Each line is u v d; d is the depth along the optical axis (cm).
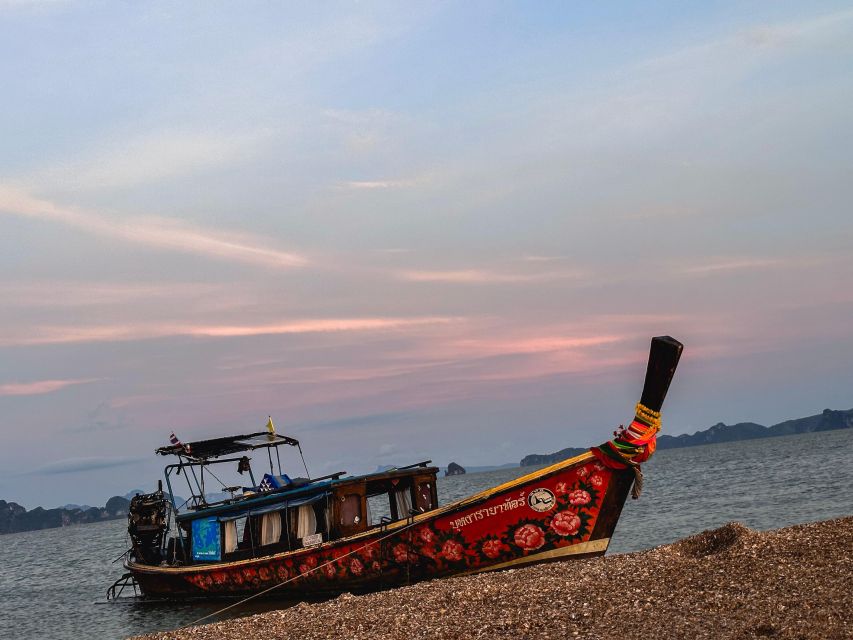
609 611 1222
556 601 1323
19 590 4256
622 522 4028
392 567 2127
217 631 1529
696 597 1222
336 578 2216
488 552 2039
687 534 3253
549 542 1988
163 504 2905
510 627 1227
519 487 1986
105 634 2327
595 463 1916
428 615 1370
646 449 1866
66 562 6506
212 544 2542
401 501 2398
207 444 2642
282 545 2380
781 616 1064
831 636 957
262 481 2536
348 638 1308
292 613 1569
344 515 2239
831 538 1413
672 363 1828
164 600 2795
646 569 1430
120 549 7656
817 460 9344
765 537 1475
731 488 5916
